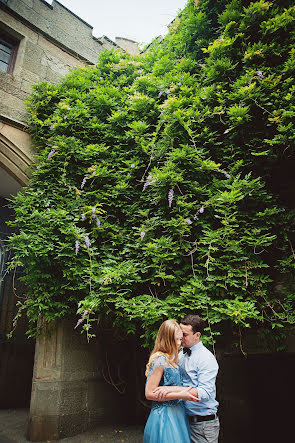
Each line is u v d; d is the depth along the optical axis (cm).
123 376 507
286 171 398
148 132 452
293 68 350
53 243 380
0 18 510
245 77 368
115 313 363
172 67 500
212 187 369
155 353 198
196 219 354
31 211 400
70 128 462
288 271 343
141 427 459
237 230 351
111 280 335
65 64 596
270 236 352
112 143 473
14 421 494
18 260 370
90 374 458
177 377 194
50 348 430
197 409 201
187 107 414
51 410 404
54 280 394
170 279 346
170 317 318
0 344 618
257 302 331
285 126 336
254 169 385
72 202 416
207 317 306
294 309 336
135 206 410
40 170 436
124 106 496
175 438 176
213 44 403
